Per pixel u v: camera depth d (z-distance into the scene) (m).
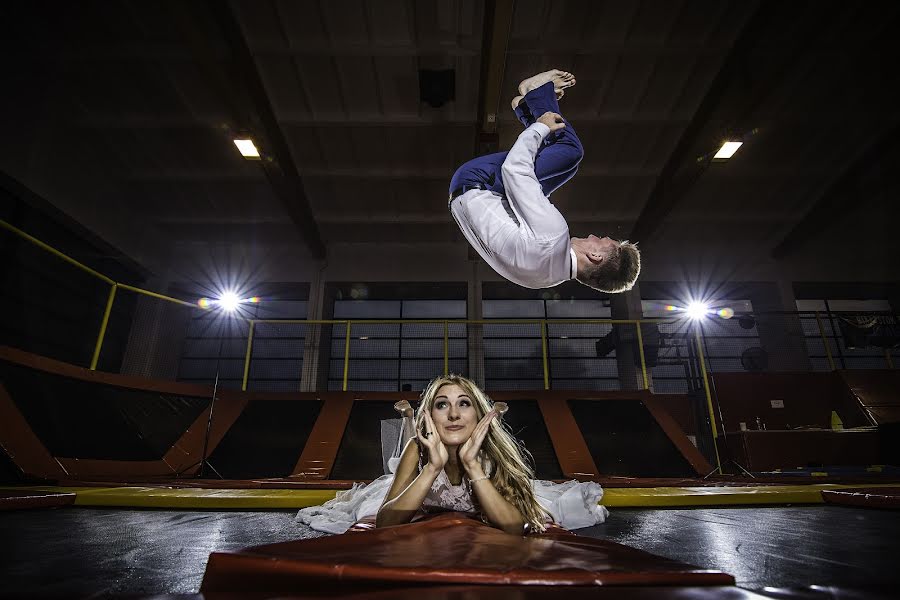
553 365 11.73
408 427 1.96
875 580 0.76
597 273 1.95
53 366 4.22
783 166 9.16
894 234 10.44
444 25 6.98
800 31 6.71
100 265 9.10
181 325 10.94
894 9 6.49
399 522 1.15
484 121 7.62
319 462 4.77
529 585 0.58
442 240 11.59
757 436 5.74
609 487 3.11
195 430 5.05
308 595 0.58
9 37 6.68
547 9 6.77
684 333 9.13
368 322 7.58
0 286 6.93
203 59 6.66
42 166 7.45
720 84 7.37
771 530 1.53
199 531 1.55
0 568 0.93
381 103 8.09
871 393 6.62
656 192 9.39
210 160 8.84
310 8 6.74
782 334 10.80
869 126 8.22
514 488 1.30
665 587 0.60
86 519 1.80
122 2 6.33
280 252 11.56
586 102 8.08
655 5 6.72
